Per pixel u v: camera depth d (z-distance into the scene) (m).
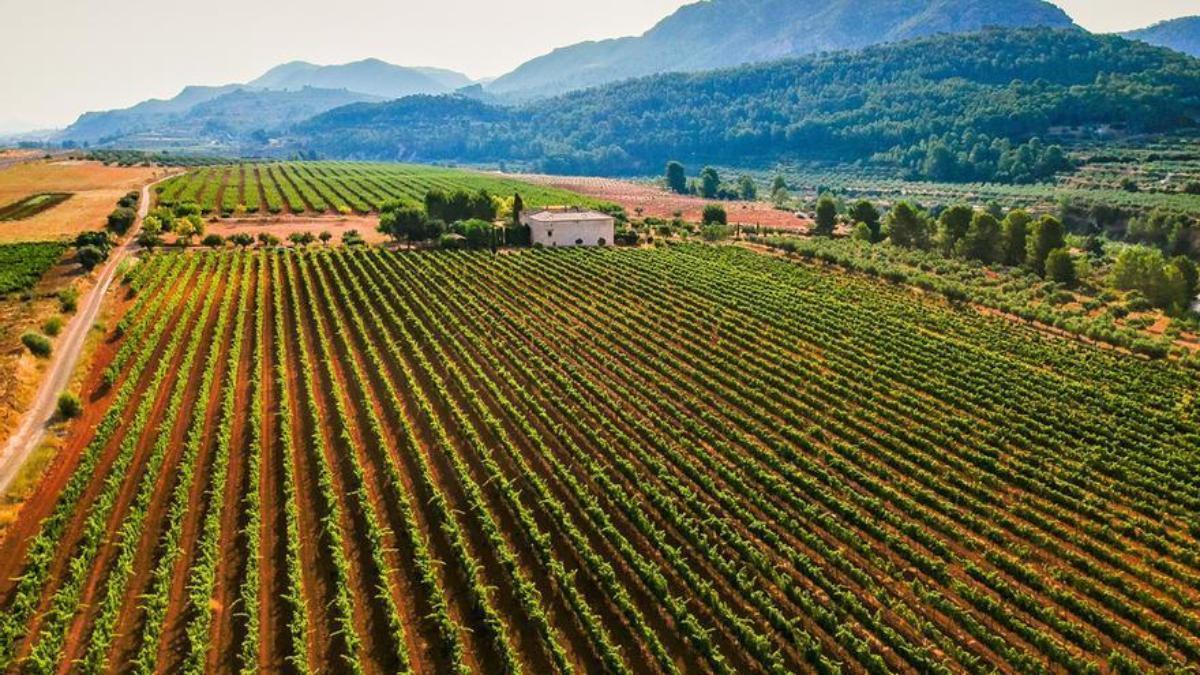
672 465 50.66
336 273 100.06
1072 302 97.88
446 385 63.38
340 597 34.03
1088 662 32.34
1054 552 41.12
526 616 35.41
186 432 53.41
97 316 79.38
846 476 49.38
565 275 103.00
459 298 90.25
